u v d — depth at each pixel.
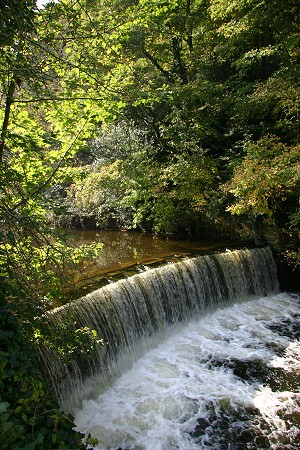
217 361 7.00
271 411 5.64
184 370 6.74
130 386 6.35
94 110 4.41
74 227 17.27
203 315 8.79
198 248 10.81
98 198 14.19
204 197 11.87
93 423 5.50
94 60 4.48
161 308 7.88
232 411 5.67
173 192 11.90
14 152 4.27
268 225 10.10
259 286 9.82
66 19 3.90
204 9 12.41
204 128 11.69
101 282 7.52
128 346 6.95
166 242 12.31
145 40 11.62
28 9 3.23
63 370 5.34
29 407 2.35
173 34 12.43
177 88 10.95
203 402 5.88
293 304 9.32
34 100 3.70
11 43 3.13
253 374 6.56
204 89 11.00
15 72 3.29
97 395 6.04
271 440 5.10
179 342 7.74
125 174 12.18
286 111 10.60
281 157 8.41
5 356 2.79
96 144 14.50
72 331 3.85
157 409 5.78
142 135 14.01
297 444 5.02
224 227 11.58
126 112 12.59
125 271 8.45
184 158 12.09
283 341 7.61
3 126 3.84
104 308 6.55
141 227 14.52
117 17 4.50
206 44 13.13
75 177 4.79
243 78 13.59
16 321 3.12
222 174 11.66
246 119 11.60
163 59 13.55
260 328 8.20
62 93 3.78
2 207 3.08
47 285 3.88
